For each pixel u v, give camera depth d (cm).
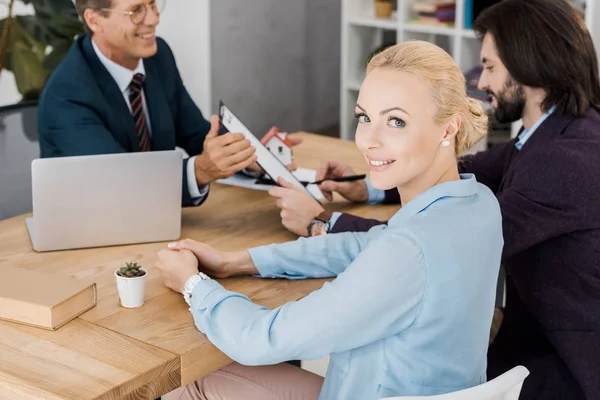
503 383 171
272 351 175
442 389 178
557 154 228
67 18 442
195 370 184
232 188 287
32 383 168
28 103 322
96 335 188
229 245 240
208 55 523
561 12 240
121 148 281
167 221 239
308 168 305
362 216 265
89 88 283
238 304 185
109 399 166
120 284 199
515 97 248
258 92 578
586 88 241
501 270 283
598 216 227
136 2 279
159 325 193
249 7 555
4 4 449
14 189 297
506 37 242
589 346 227
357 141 181
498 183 283
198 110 329
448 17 507
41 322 189
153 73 308
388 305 169
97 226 233
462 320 175
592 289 230
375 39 551
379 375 178
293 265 217
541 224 229
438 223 173
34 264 224
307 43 606
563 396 231
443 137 179
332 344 173
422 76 174
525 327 250
